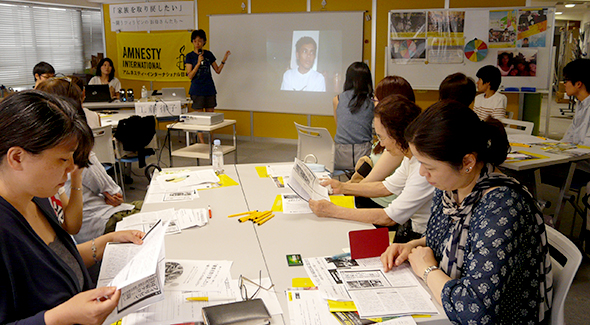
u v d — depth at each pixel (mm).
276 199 2117
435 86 5727
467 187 1225
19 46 7113
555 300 1280
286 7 6488
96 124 3783
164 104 4980
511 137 3633
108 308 938
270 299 1219
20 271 912
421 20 5582
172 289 1258
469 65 5590
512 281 1129
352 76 3293
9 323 905
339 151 3408
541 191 4465
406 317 1145
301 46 6477
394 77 2609
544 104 12070
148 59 7473
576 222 3619
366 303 1193
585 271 2814
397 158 2275
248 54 6805
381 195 2172
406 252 1424
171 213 1888
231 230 1733
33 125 867
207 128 4355
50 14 7508
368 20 6113
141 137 4152
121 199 2365
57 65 7789
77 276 1178
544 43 5328
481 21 5449
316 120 6672
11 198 948
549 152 3100
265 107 6898
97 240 1474
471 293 1067
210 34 6977
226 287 1277
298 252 1528
